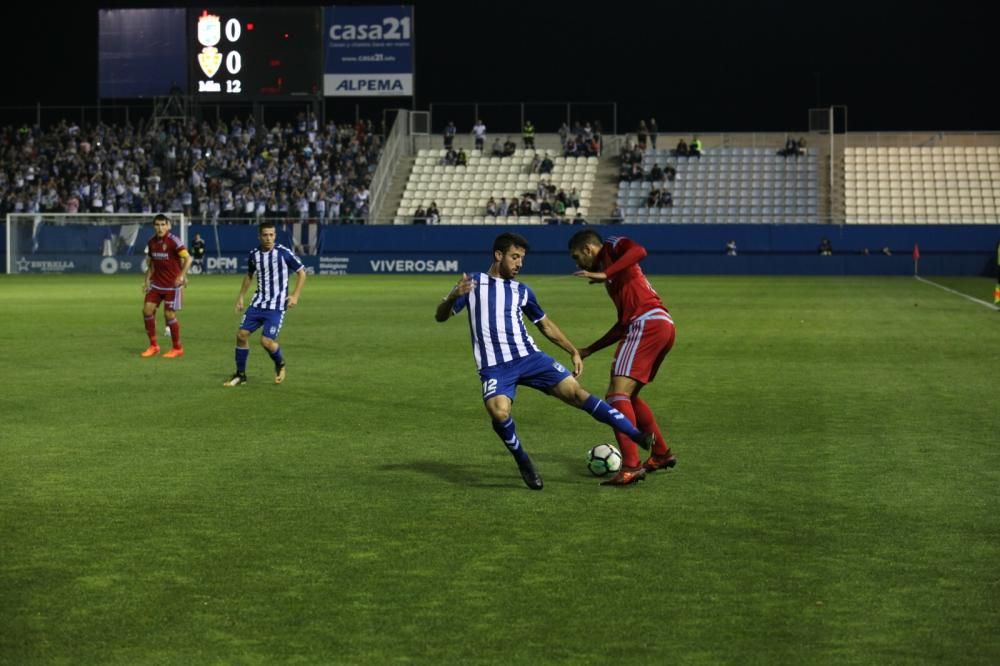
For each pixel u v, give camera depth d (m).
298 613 8.56
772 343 30.33
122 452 15.12
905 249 78.19
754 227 79.75
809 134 87.88
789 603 8.77
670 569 9.66
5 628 8.26
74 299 50.53
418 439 16.11
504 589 9.12
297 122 92.00
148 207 84.94
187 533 10.88
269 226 21.70
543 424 17.41
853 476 13.52
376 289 60.50
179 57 86.00
